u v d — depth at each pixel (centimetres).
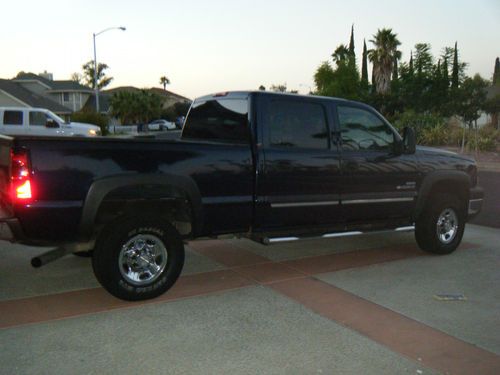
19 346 417
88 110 3850
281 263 672
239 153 552
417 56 3981
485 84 3669
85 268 636
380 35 4934
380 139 663
